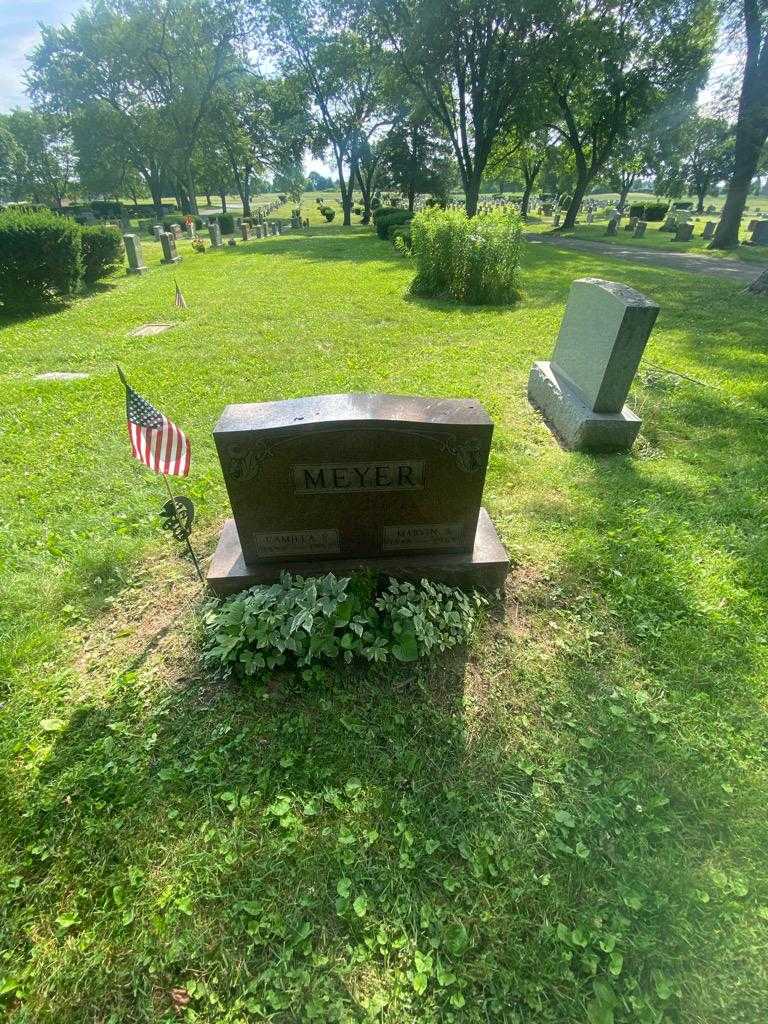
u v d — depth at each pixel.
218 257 20.97
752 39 16.47
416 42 21.92
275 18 31.52
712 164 49.06
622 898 1.86
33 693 2.65
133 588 3.32
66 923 1.84
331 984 1.68
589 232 31.14
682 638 2.87
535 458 4.84
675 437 5.16
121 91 41.84
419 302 11.37
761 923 1.81
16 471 4.75
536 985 1.67
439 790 2.22
